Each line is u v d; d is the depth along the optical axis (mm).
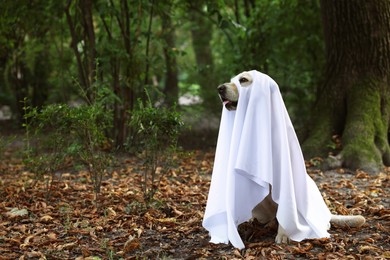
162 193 6180
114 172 7520
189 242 4535
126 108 9266
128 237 4656
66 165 8125
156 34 10477
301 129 8945
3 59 13242
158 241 4578
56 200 6062
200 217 5168
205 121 11898
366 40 8438
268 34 10680
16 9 9289
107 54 8883
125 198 5949
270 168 4176
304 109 11219
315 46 10969
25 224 5125
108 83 9078
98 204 5750
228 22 9422
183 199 5895
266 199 4480
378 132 8086
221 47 15453
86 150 5961
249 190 4270
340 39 8625
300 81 10938
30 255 4246
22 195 6211
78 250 4398
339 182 6730
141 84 10172
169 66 11555
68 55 12102
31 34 11078
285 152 4219
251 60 10484
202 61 16266
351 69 8578
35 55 12844
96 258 4137
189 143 10523
